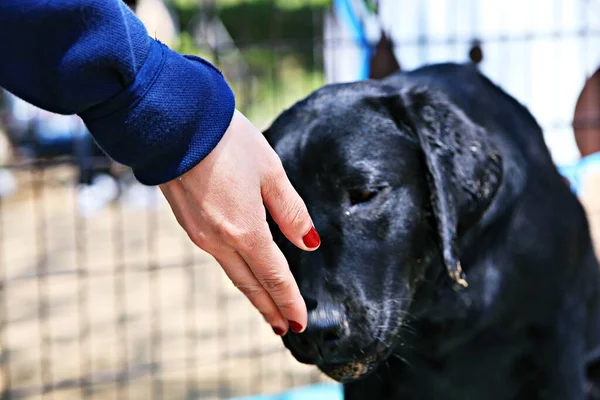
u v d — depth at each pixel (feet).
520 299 3.59
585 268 3.77
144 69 2.41
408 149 3.27
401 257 3.20
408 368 3.70
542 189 3.64
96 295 6.70
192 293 6.27
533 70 5.59
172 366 5.28
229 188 2.49
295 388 4.97
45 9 2.31
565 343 3.67
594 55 5.62
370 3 5.57
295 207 2.59
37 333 5.93
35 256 7.84
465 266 3.51
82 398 4.91
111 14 2.35
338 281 3.03
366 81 3.50
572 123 5.34
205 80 2.46
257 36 11.09
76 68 2.34
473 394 3.78
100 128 2.42
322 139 3.16
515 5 5.55
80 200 8.08
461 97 3.63
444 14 5.59
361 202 3.14
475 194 3.36
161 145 2.43
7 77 2.36
